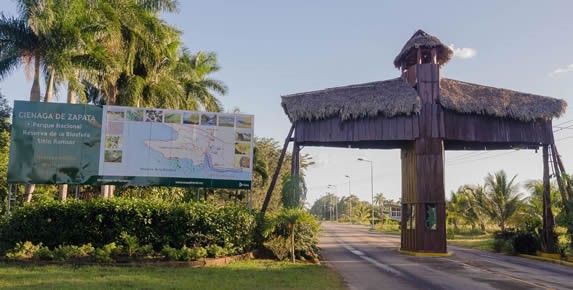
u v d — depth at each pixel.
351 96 24.69
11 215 15.96
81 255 14.56
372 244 31.02
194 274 12.32
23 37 22.89
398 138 24.12
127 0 27.72
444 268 17.30
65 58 22.91
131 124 18.44
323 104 24.42
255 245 18.88
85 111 18.16
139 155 18.33
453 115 24.38
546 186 25.27
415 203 24.09
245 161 19.06
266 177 38.69
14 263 13.60
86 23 24.28
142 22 28.08
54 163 17.64
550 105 25.30
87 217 15.76
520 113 24.75
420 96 24.25
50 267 12.92
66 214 15.76
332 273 14.47
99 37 24.91
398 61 26.61
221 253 15.92
